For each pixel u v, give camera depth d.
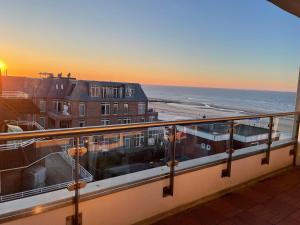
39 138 1.34
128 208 1.75
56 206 1.41
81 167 1.54
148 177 1.86
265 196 2.41
